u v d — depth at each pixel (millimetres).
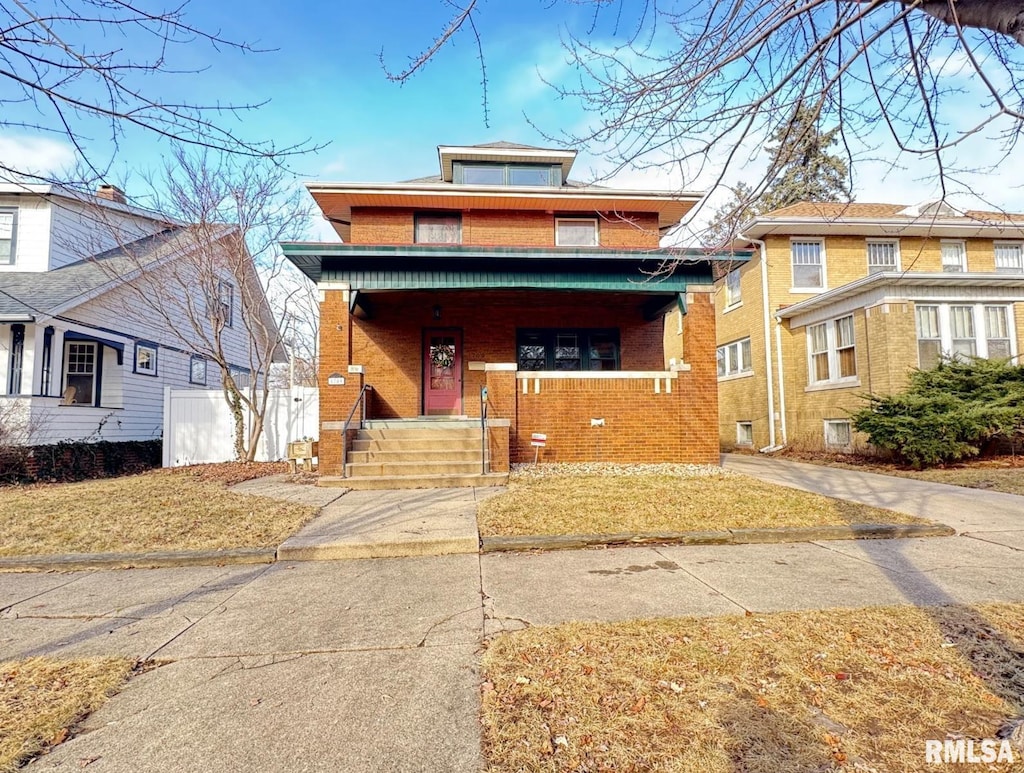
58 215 13469
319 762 2131
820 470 10664
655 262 10406
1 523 6262
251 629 3482
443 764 2100
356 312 12047
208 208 12031
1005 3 2207
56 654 3146
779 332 15023
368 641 3256
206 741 2285
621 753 2131
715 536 5535
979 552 5012
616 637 3189
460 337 12758
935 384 10977
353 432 9555
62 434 11672
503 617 3576
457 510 6641
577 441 10273
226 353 18172
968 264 15352
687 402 10445
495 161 13547
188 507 6980
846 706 2430
